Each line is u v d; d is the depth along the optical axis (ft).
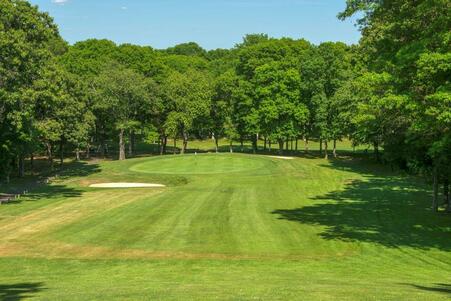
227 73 278.46
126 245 76.18
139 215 101.96
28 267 63.57
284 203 118.83
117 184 161.17
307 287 44.93
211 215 101.96
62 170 198.80
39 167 227.20
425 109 63.93
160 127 280.31
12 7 131.64
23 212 106.11
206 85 268.82
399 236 82.58
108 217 99.81
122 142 253.24
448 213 105.40
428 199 126.41
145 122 276.82
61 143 220.02
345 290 42.47
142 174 172.96
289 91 239.09
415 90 71.05
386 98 67.62
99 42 332.80
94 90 244.01
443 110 59.82
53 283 52.37
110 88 241.14
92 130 241.96
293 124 244.22
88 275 58.54
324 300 36.68
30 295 42.50
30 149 172.35
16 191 146.61
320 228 89.10
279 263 65.41
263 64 272.51
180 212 105.60
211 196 129.18
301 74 245.45
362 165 201.67
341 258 68.33
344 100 190.60
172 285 48.37
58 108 180.75
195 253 71.36
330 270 61.00
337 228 89.15
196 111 262.06
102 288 46.80
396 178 167.02
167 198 126.00
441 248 73.97
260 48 288.51
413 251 72.18
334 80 227.61
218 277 55.57
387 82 73.31
